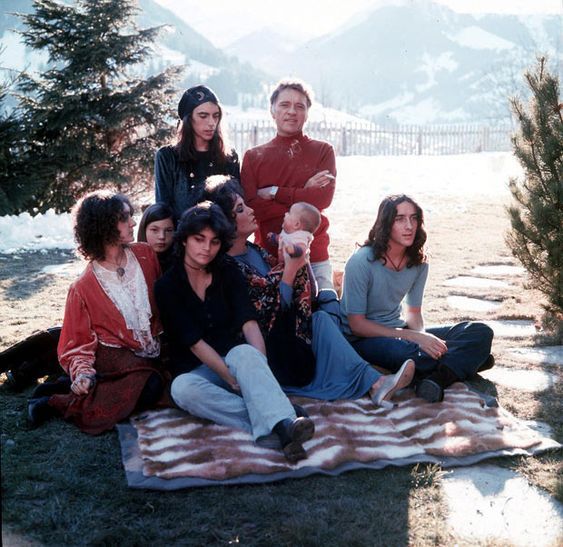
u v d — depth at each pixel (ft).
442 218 36.40
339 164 68.85
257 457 11.27
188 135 15.57
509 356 16.57
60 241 30.94
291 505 10.05
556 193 17.40
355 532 9.36
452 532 9.50
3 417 12.87
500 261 26.76
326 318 14.33
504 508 10.13
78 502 10.07
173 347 13.20
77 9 37.52
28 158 35.09
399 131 94.22
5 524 9.51
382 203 14.57
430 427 12.51
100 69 36.37
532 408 13.64
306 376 14.14
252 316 13.02
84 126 36.11
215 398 12.30
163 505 10.02
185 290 12.76
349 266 14.88
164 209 14.60
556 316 18.71
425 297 21.90
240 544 9.16
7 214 32.68
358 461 11.32
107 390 12.69
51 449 11.68
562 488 10.44
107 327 13.14
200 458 11.21
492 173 59.98
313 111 144.66
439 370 14.15
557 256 17.71
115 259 13.38
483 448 11.76
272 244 16.26
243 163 16.72
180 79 38.60
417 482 10.77
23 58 333.42
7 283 23.43
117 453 11.59
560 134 17.35
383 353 14.66
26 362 14.25
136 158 36.27
